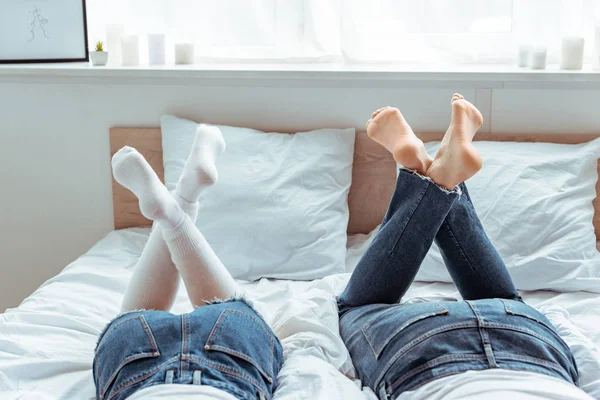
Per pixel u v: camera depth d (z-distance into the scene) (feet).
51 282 6.24
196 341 3.95
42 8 7.90
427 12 7.66
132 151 4.62
